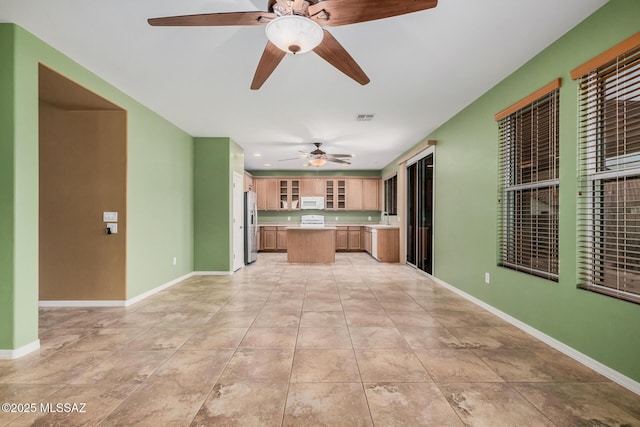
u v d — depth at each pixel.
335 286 4.79
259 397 1.86
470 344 2.63
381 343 2.65
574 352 2.35
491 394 1.90
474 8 2.11
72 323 3.12
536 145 2.84
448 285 4.65
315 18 1.75
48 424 1.62
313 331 2.92
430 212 5.54
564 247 2.45
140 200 3.98
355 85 3.37
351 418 1.67
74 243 3.69
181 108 4.13
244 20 1.79
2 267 2.35
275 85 3.38
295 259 7.14
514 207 3.21
